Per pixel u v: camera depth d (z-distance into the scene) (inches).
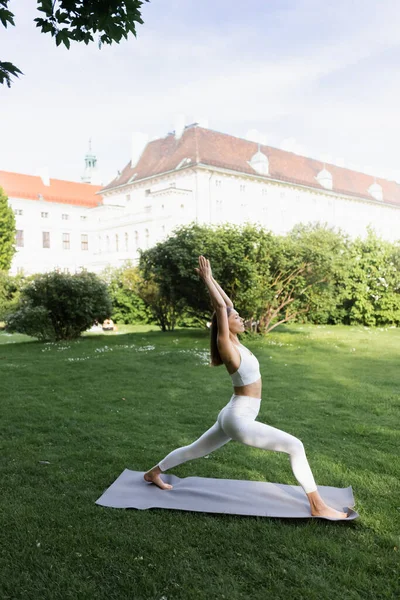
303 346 573.9
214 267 608.4
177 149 2134.6
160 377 390.6
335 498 161.8
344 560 124.2
